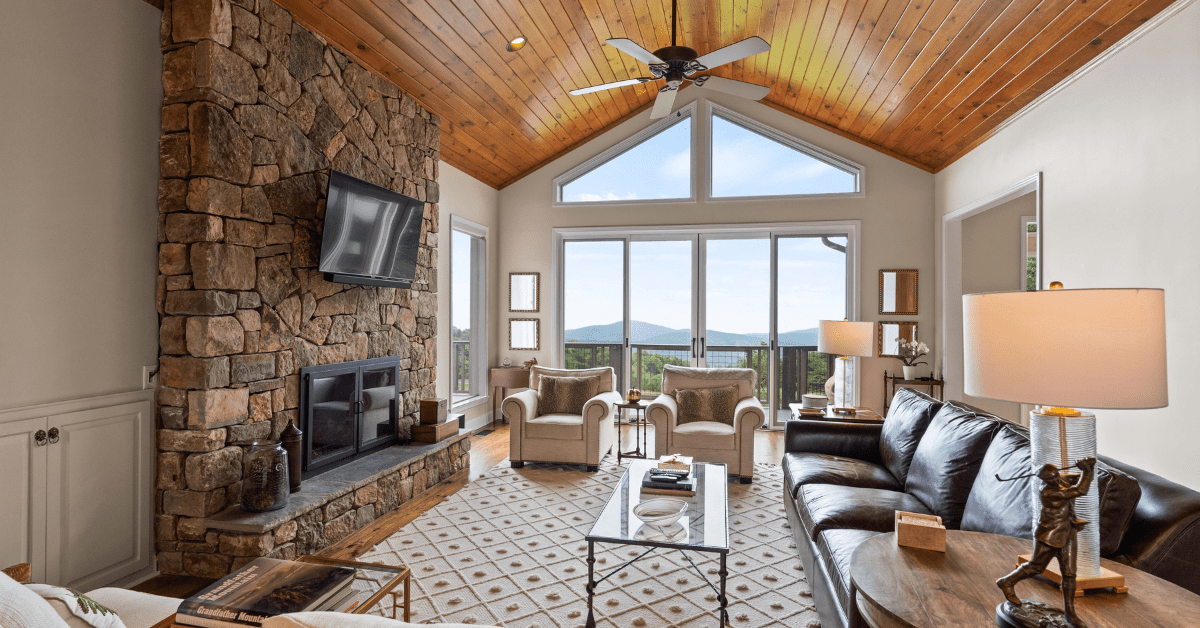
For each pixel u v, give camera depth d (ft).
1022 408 18.22
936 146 17.71
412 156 14.83
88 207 8.45
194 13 8.94
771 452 17.97
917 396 10.99
